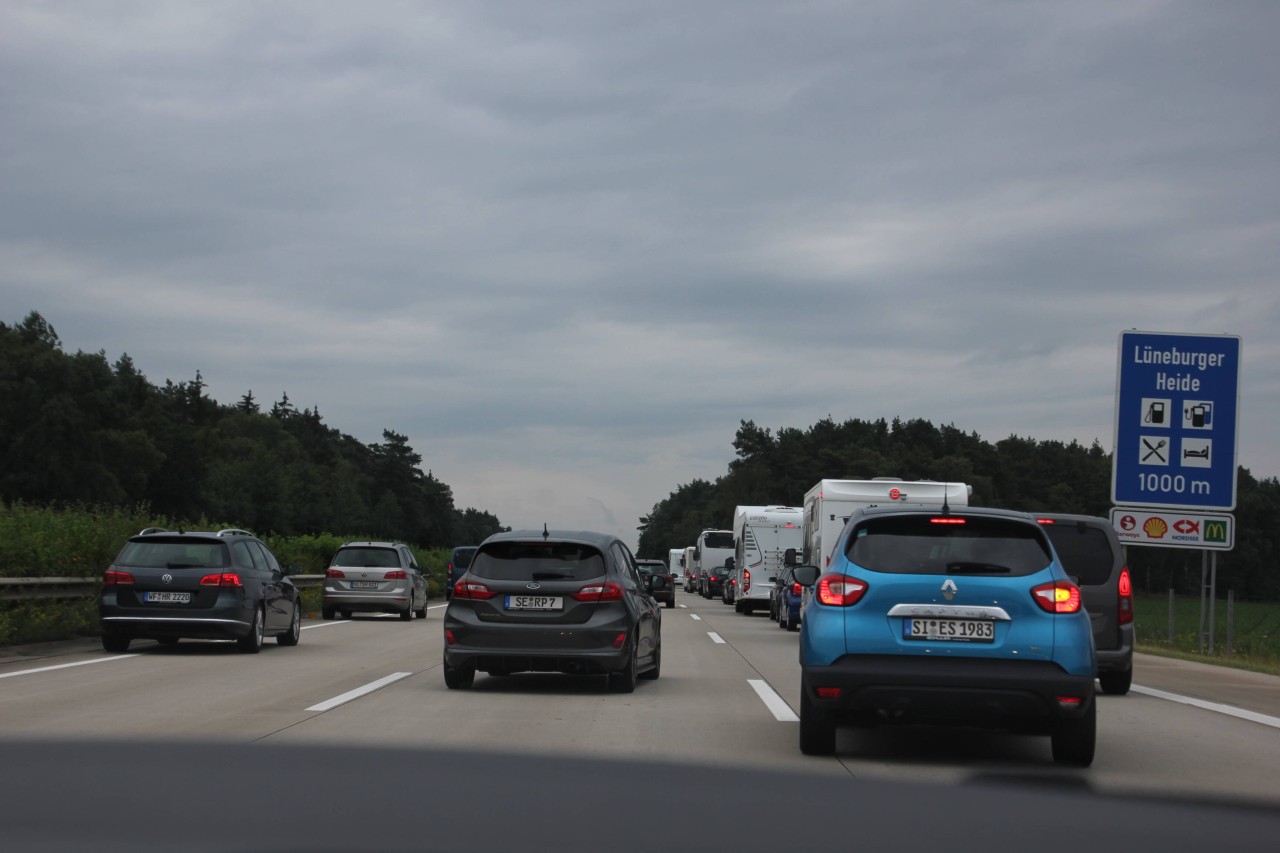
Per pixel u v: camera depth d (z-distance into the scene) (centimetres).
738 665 1675
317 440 17562
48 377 8200
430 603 4431
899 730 1029
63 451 8019
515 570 1248
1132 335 2319
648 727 985
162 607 1639
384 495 14975
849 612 806
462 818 612
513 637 1220
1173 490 2297
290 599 1908
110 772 736
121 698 1138
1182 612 5309
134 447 8519
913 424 14338
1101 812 662
